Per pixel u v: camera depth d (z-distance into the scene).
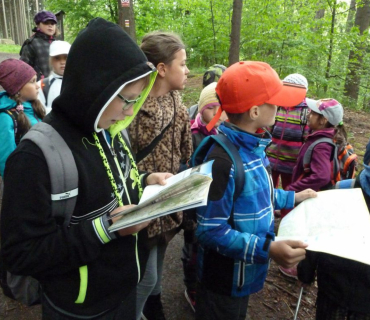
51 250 1.02
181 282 2.73
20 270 1.04
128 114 1.17
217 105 2.20
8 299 2.44
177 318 2.37
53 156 1.02
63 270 1.09
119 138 1.38
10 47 14.68
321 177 2.42
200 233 1.45
